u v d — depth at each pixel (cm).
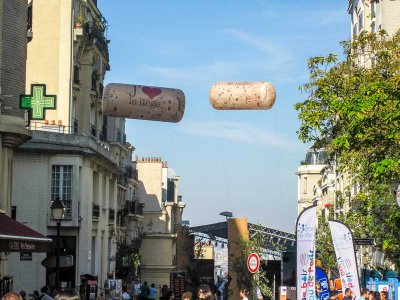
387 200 3338
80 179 5012
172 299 5244
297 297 2652
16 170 4869
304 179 11450
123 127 7012
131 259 6694
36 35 5238
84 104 5525
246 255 5616
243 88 1389
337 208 7206
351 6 6612
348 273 2730
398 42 2947
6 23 3244
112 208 6034
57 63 5228
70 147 4928
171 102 1344
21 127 3269
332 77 2864
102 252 5719
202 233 10412
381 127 2550
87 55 5541
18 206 4856
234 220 5784
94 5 5772
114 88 1334
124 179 7094
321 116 2822
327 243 5262
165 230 9575
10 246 2347
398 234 3341
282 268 4428
